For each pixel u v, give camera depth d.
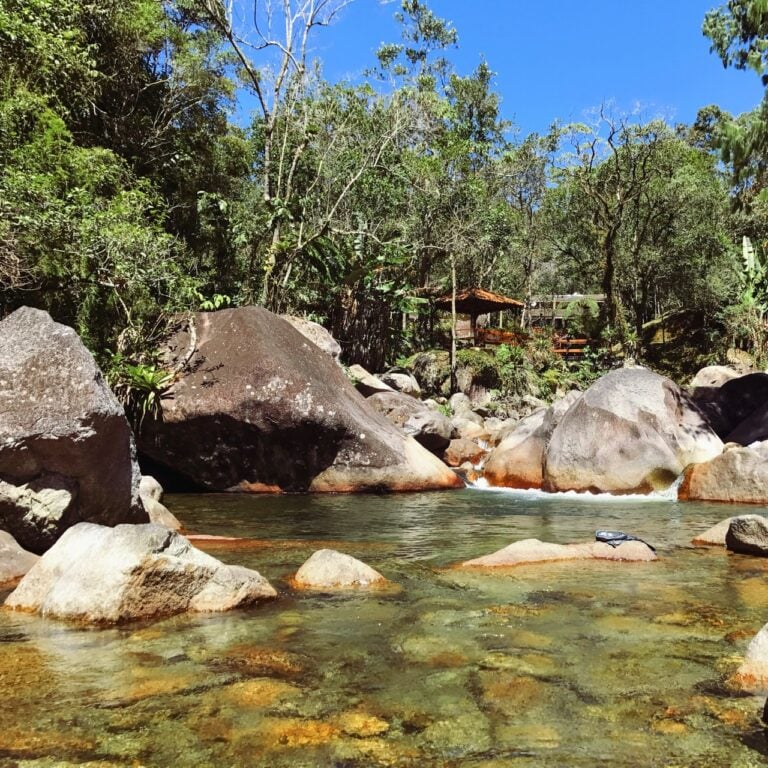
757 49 15.92
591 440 9.65
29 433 4.66
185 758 2.06
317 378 10.09
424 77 26.38
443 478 10.05
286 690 2.59
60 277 9.78
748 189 22.09
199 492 9.58
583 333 33.56
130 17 15.75
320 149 22.72
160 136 19.08
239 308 10.60
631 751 2.12
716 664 2.88
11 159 9.30
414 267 26.91
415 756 2.09
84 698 2.49
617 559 5.07
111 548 3.63
